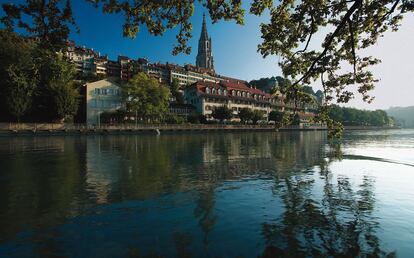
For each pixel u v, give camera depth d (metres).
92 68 127.50
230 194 10.62
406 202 9.63
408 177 14.01
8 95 50.19
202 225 7.48
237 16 8.58
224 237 6.70
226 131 81.25
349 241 6.53
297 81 9.59
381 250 6.09
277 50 9.59
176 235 6.82
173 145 34.47
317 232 7.03
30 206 9.05
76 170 15.71
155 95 72.19
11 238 6.63
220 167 17.02
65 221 7.73
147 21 8.80
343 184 12.41
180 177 13.81
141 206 9.11
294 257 5.78
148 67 142.88
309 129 111.69
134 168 16.47
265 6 8.62
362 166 17.64
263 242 6.45
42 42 8.23
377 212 8.58
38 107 56.88
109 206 9.08
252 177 13.92
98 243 6.38
